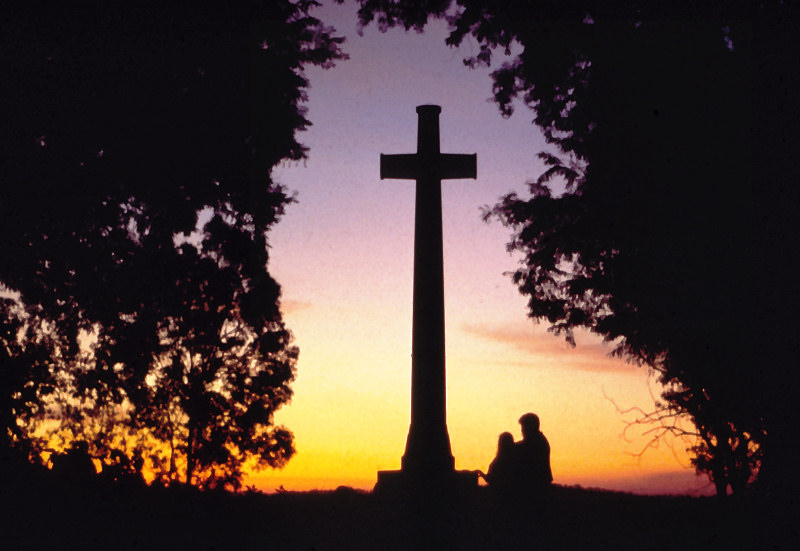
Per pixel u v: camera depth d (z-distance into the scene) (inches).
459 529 614.2
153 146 789.2
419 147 797.2
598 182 729.0
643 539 583.8
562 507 648.4
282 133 838.5
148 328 868.6
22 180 754.2
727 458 680.4
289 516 668.7
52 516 643.5
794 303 642.8
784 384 641.0
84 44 747.4
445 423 769.6
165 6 768.3
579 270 775.7
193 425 908.6
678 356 695.7
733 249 660.7
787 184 653.9
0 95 732.0
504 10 741.3
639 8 712.4
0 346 807.7
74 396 854.5
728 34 684.7
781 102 660.1
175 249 864.9
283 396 945.5
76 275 809.5
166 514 687.1
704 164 677.9
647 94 701.3
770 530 602.5
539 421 623.2
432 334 775.1
